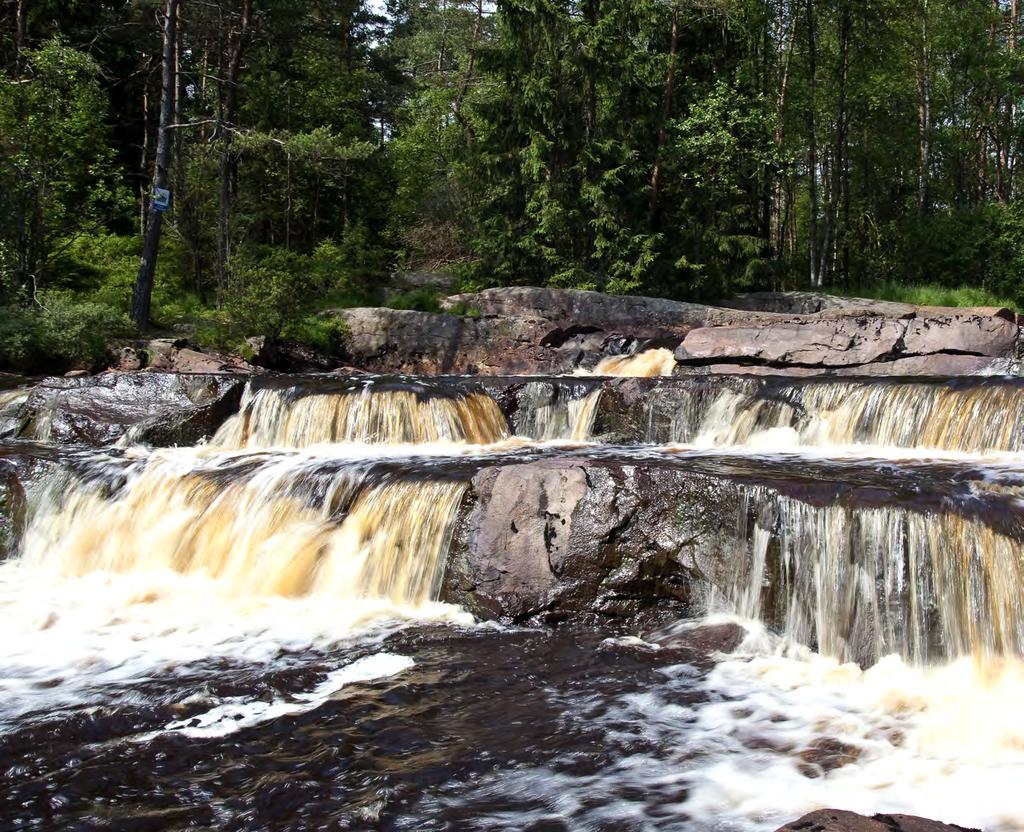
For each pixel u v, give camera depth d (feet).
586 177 86.48
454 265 93.91
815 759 17.81
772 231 141.79
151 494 35.14
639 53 86.99
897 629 23.81
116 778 17.01
